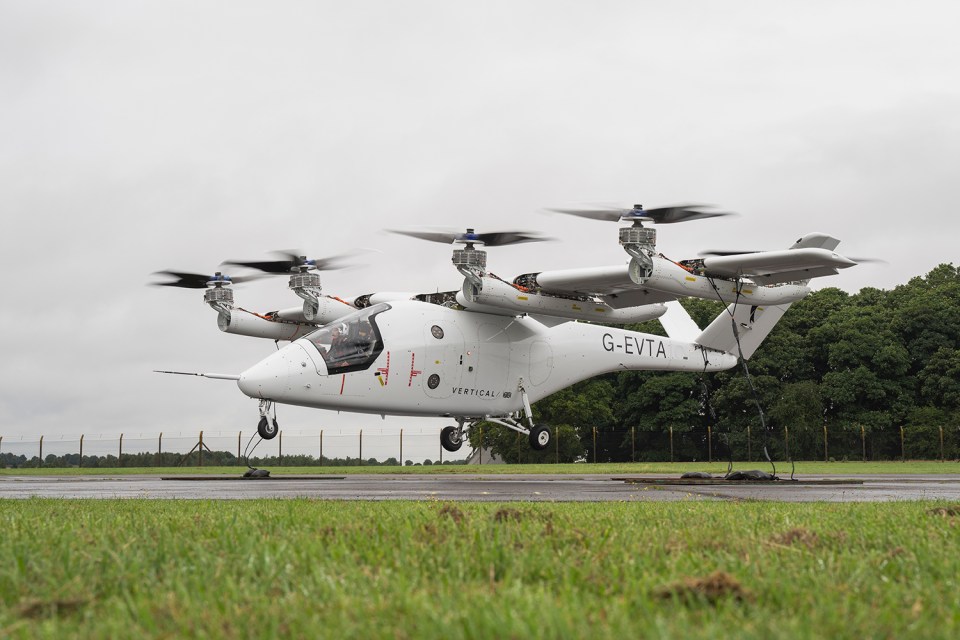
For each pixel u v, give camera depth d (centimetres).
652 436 5866
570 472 3250
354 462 5628
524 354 2867
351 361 2508
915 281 6812
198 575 468
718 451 5762
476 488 1742
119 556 520
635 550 555
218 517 799
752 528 703
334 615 364
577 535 613
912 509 930
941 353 5766
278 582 452
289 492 1569
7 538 627
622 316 2861
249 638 340
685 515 848
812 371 6016
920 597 410
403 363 2592
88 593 430
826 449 5341
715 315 6319
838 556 536
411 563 501
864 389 5691
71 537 625
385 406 2588
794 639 323
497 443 5553
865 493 1530
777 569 482
